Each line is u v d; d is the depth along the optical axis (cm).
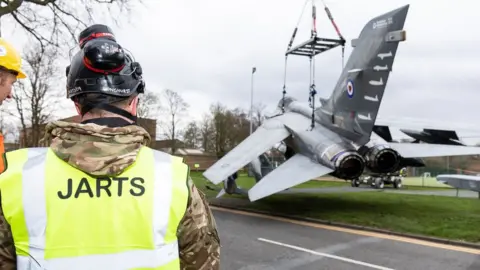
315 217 1300
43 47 1259
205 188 2322
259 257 842
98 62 153
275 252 884
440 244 936
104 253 138
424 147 1417
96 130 146
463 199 1702
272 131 1595
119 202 143
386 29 1108
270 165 1916
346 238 1016
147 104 5244
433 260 801
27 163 144
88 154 143
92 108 158
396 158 1255
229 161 1458
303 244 955
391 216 1250
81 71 157
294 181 1235
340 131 1332
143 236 142
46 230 137
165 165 157
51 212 138
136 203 144
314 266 772
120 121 160
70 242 137
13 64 279
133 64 167
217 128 5675
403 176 2784
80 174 144
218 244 171
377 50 1138
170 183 152
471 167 3753
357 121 1230
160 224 144
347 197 1820
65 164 145
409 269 745
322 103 1501
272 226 1192
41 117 2947
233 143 5650
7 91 284
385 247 913
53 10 1201
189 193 155
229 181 1814
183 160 167
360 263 788
